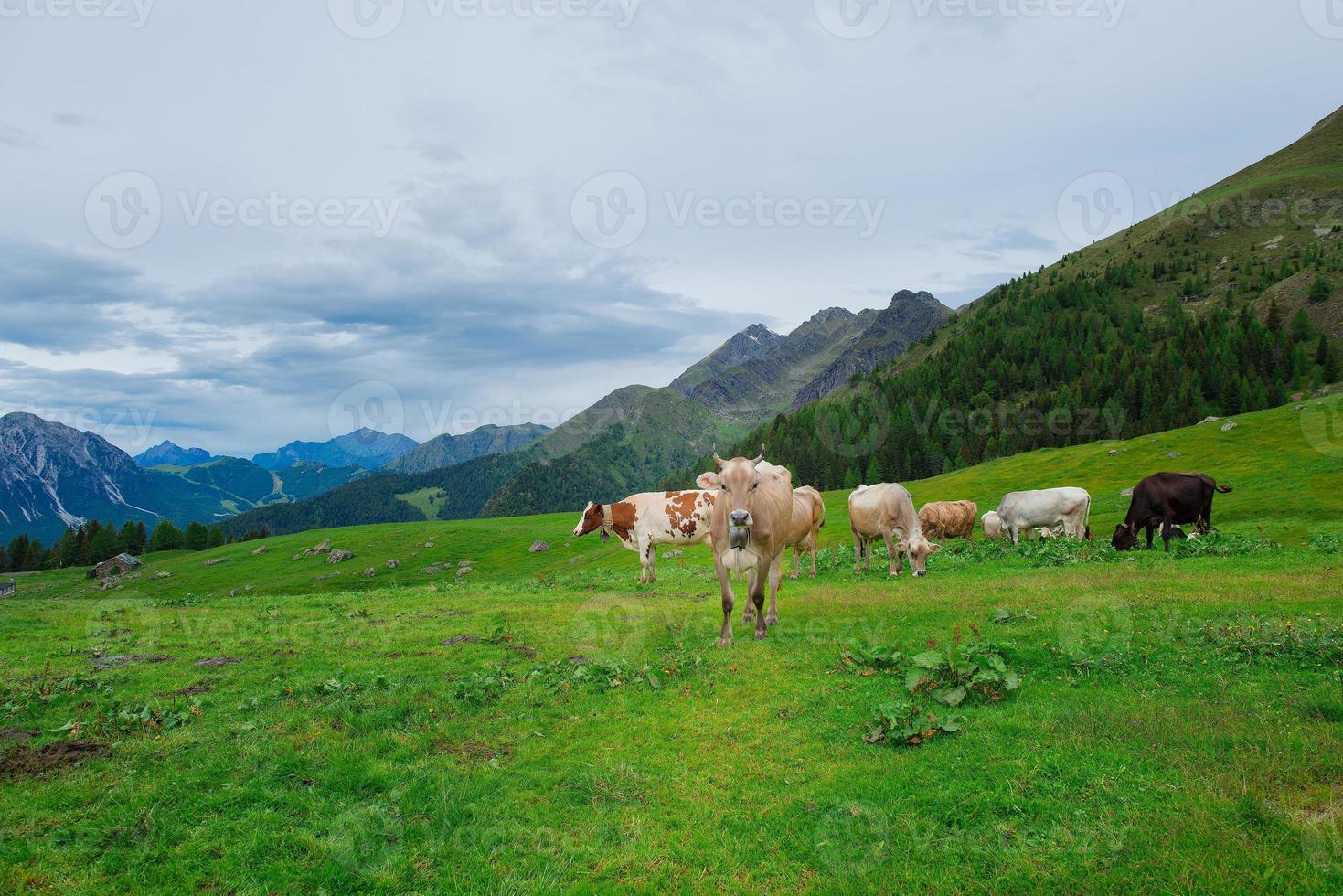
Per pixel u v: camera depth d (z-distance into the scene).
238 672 11.16
